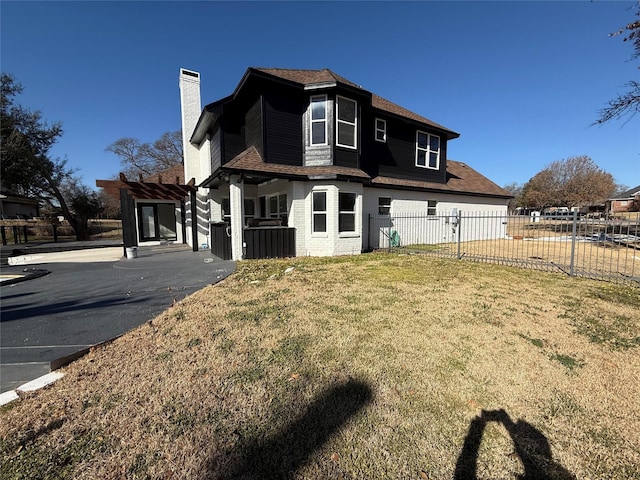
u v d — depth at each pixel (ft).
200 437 5.99
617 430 6.34
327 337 10.80
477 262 27.66
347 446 5.84
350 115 34.37
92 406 6.97
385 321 12.39
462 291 17.22
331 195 32.17
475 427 6.41
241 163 29.37
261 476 5.14
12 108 69.51
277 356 9.37
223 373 8.39
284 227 31.99
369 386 7.80
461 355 9.52
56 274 23.89
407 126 44.14
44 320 12.88
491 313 13.42
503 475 5.28
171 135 113.19
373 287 18.12
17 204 75.87
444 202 49.03
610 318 12.82
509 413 6.87
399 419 6.61
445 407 7.03
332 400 7.23
